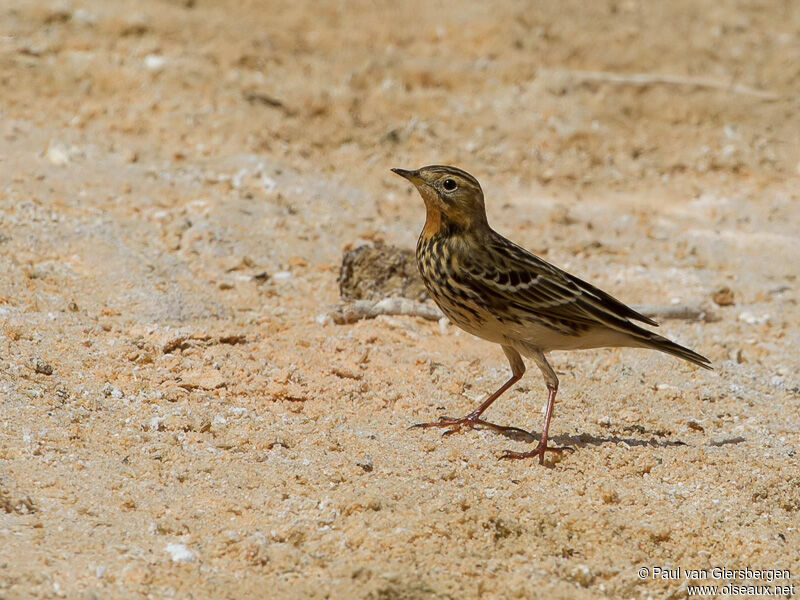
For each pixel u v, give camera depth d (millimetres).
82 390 10484
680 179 19672
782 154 20547
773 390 12695
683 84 22188
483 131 20156
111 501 8664
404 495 9141
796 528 9312
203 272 14102
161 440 9766
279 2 23406
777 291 15859
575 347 10336
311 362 12062
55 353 11148
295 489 9117
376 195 17516
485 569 8273
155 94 19062
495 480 9633
